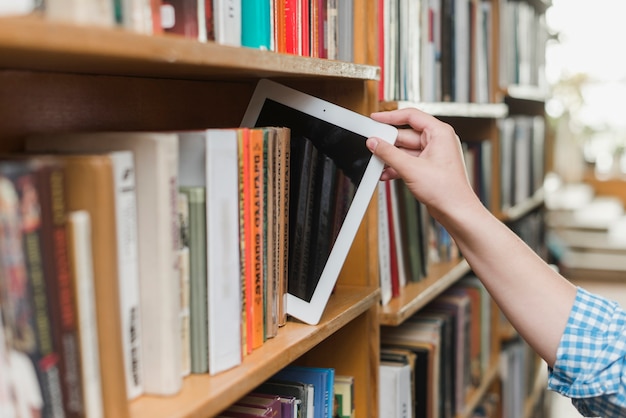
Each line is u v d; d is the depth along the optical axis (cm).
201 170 83
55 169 59
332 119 112
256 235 93
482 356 236
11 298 57
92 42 59
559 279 110
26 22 53
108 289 65
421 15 168
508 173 269
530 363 324
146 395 77
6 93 83
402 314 147
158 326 75
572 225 730
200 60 73
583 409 109
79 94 96
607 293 631
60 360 60
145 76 110
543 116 346
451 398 197
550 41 350
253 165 91
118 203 71
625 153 839
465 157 222
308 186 110
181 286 82
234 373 85
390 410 150
